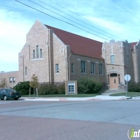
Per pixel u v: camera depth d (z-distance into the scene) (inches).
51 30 1707.7
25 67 1819.6
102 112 625.0
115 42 1934.1
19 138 355.3
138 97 1315.2
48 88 1578.5
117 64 1911.9
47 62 1683.1
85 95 1389.0
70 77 1627.7
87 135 361.1
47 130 409.1
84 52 1818.4
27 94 1674.5
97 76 1884.8
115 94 1457.9
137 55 2097.7
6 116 610.9
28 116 599.5
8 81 2075.5
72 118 539.2
